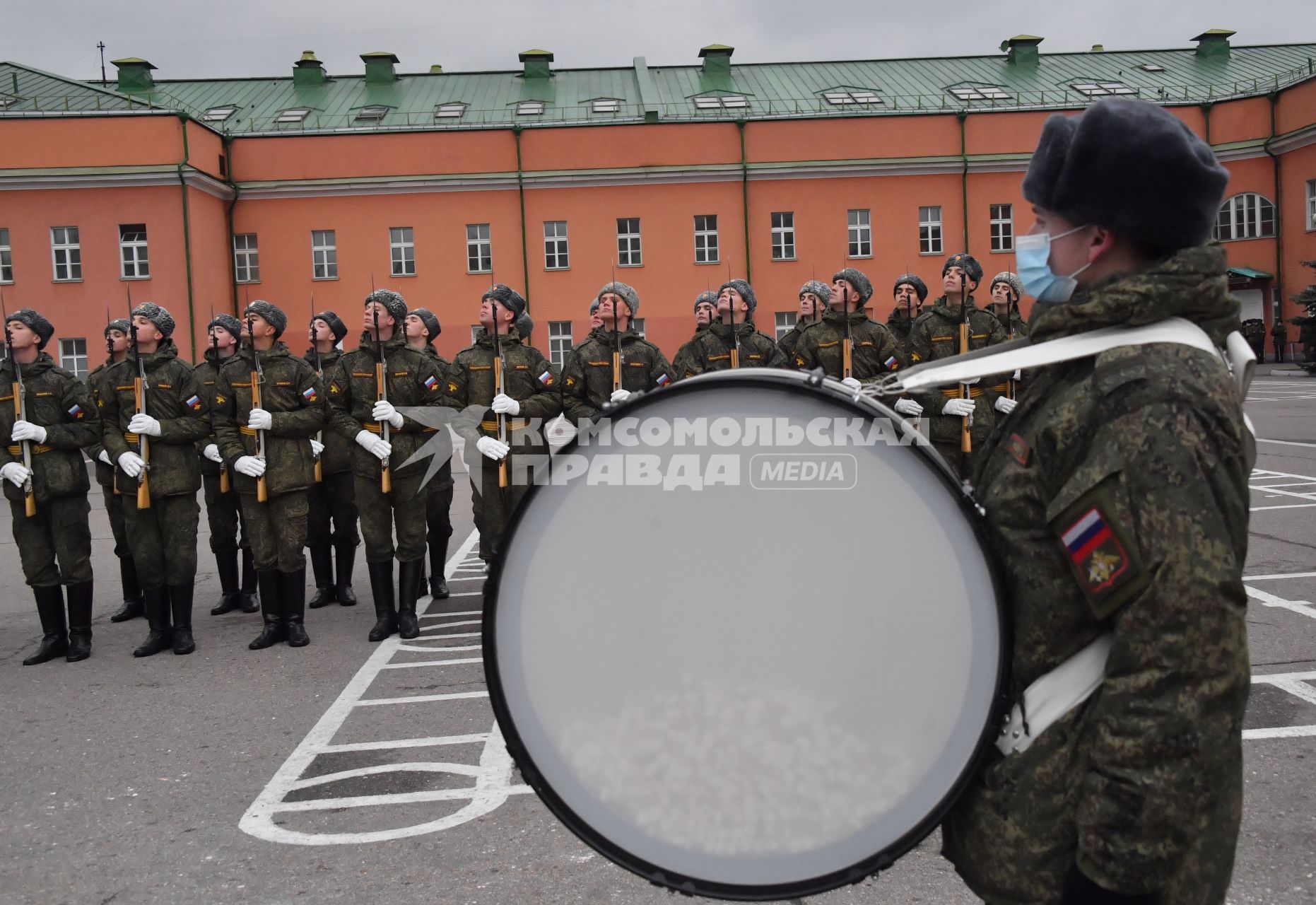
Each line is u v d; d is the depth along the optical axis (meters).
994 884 1.48
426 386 6.48
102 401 6.06
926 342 7.58
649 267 30.28
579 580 1.53
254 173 29.39
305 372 6.21
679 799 1.53
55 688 5.43
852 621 1.50
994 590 1.45
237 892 3.10
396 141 29.59
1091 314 1.40
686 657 1.52
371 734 4.52
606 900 2.98
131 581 7.15
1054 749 1.42
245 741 4.48
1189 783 1.27
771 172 30.09
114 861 3.33
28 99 28.05
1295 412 18.47
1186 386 1.31
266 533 6.18
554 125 29.84
